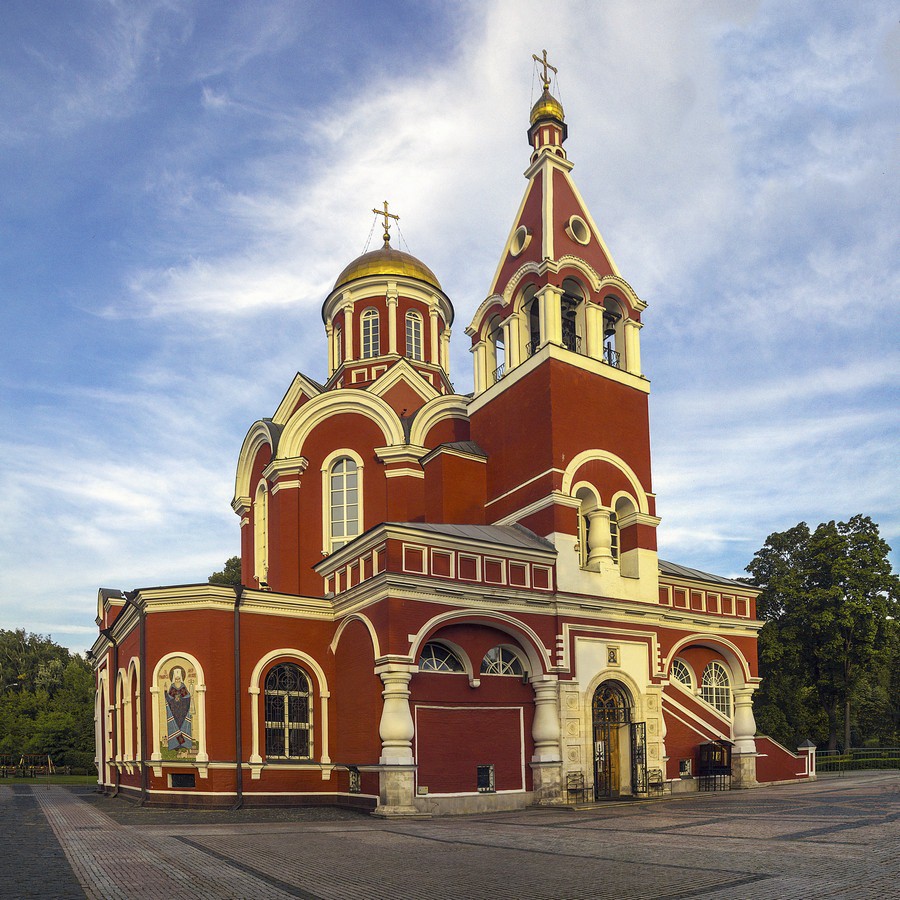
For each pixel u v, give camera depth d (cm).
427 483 3394
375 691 2592
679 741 3303
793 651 5250
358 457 3638
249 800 2666
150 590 2788
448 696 2655
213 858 1566
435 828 2088
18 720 6762
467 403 3728
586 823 2156
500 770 2702
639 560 3194
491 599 2742
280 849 1689
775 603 5478
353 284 4359
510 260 3569
